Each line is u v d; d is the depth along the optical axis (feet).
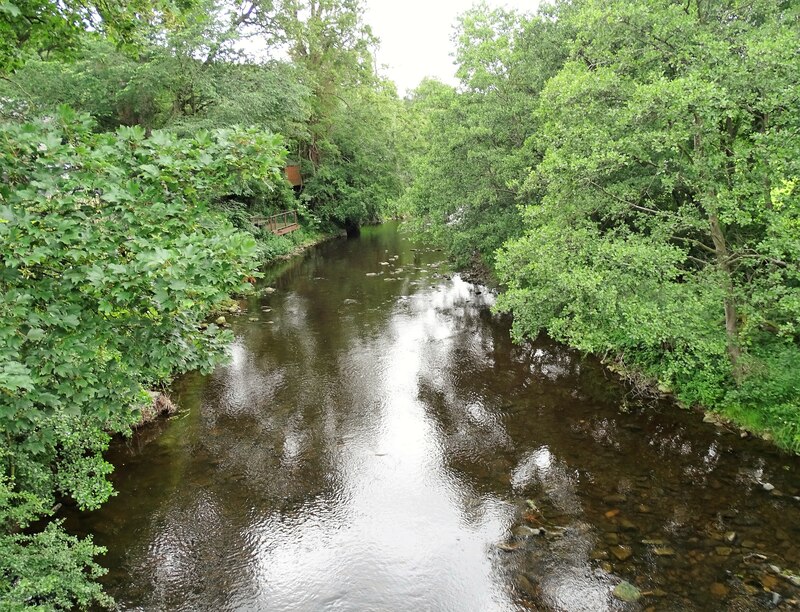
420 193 74.33
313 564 26.30
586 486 31.81
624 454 34.96
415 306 73.41
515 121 61.46
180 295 14.35
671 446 35.42
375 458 35.73
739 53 31.94
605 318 38.09
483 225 65.00
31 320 14.21
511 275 47.37
